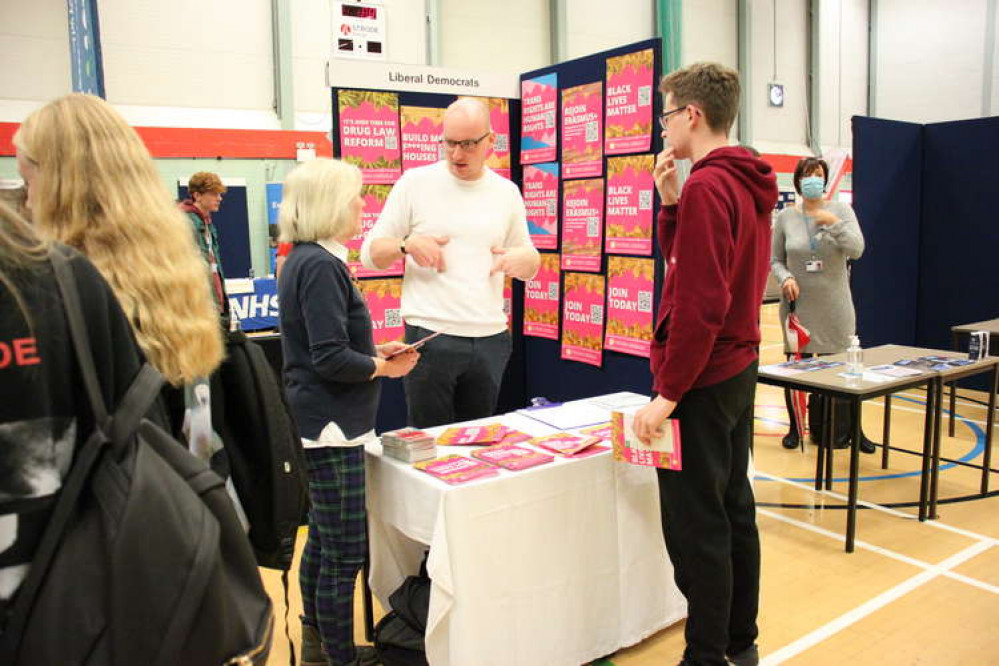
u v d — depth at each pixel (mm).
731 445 1965
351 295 1996
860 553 3023
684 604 2449
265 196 6824
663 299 1980
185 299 1076
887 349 3900
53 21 5980
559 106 3479
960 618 2498
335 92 3305
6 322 721
